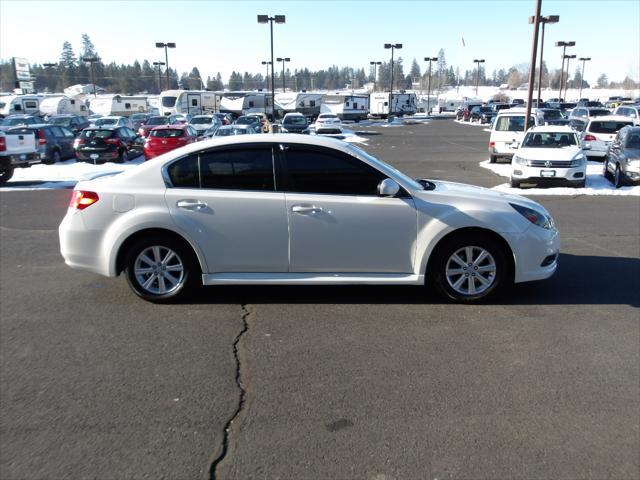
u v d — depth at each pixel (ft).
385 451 9.99
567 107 190.08
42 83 461.78
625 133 49.29
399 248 17.12
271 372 13.09
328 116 134.00
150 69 564.71
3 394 12.10
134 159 78.23
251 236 17.01
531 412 11.28
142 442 10.29
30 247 26.61
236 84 574.15
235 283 17.24
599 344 14.61
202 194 17.07
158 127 73.56
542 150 47.67
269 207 16.93
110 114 181.98
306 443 10.25
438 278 17.42
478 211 16.96
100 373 13.08
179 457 9.84
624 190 45.62
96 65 477.36
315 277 17.20
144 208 17.11
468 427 10.75
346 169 17.20
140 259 17.60
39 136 69.51
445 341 14.82
